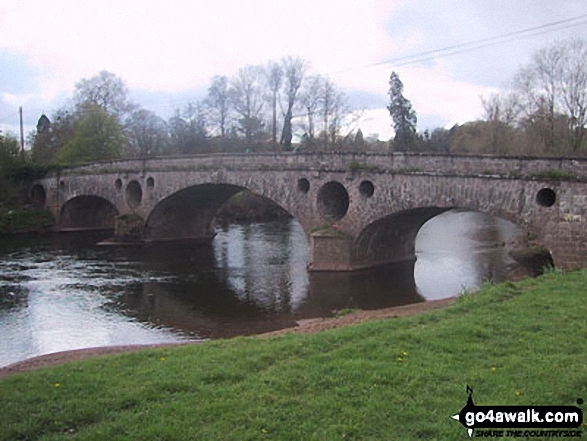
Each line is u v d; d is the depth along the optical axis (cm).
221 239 6016
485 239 5494
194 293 3462
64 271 4206
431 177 3344
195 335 2545
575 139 4947
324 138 7881
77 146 7888
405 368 1177
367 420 949
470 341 1362
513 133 6088
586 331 1373
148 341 2458
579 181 2688
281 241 5762
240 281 3772
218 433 921
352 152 3803
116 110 9625
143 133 9894
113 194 6162
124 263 4566
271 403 1034
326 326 1919
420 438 891
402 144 7875
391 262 4225
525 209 2900
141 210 5812
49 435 949
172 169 5388
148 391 1108
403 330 1502
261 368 1252
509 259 4259
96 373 1268
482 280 3544
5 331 2666
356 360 1241
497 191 3019
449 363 1206
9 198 6962
